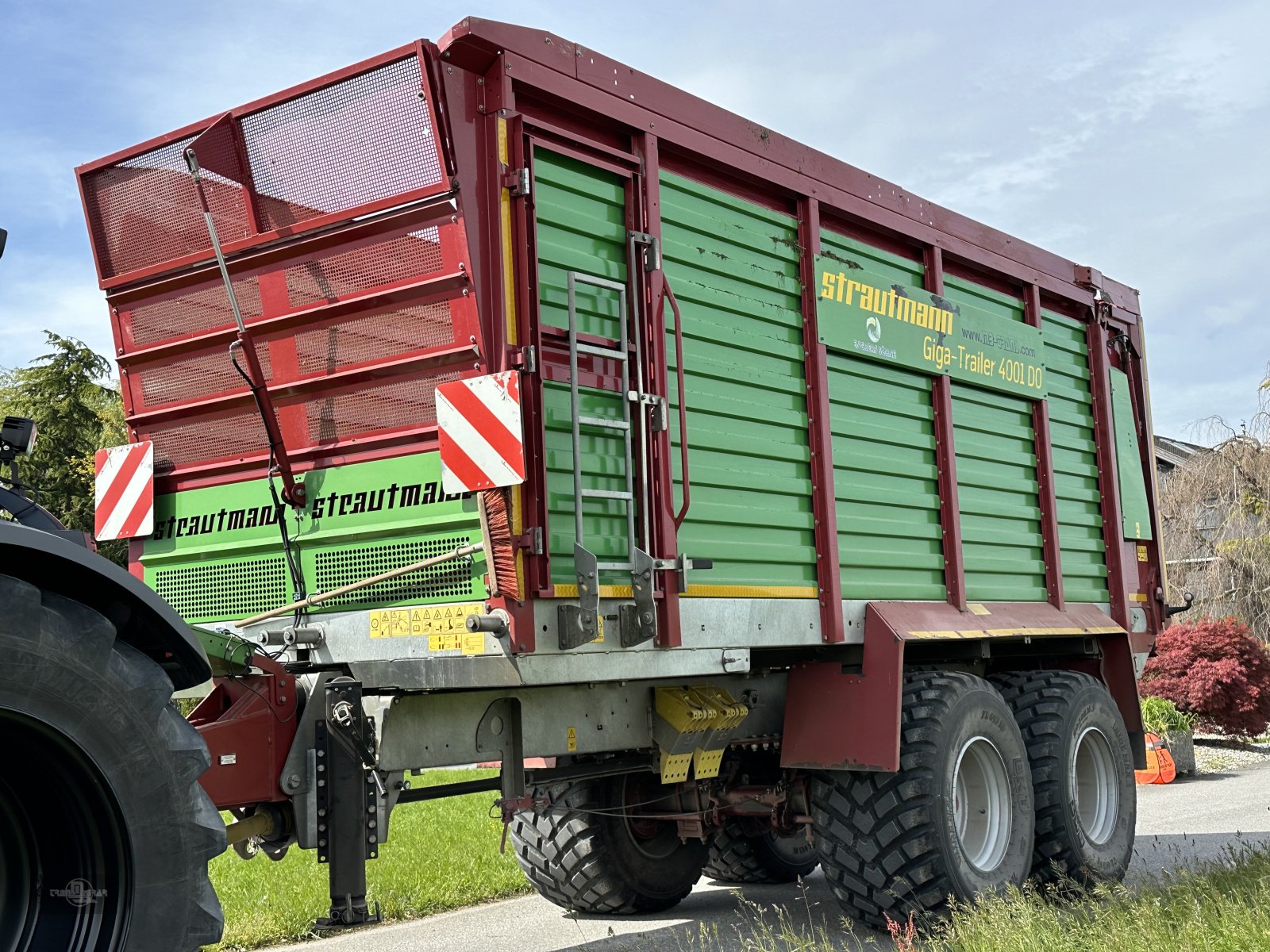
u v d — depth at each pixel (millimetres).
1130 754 7168
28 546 2650
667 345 4875
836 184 5941
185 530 4805
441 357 4164
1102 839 6828
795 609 5367
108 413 28547
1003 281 7348
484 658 4020
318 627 4414
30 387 27453
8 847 2809
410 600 4230
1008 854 5965
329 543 4422
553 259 4422
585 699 4766
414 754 4070
